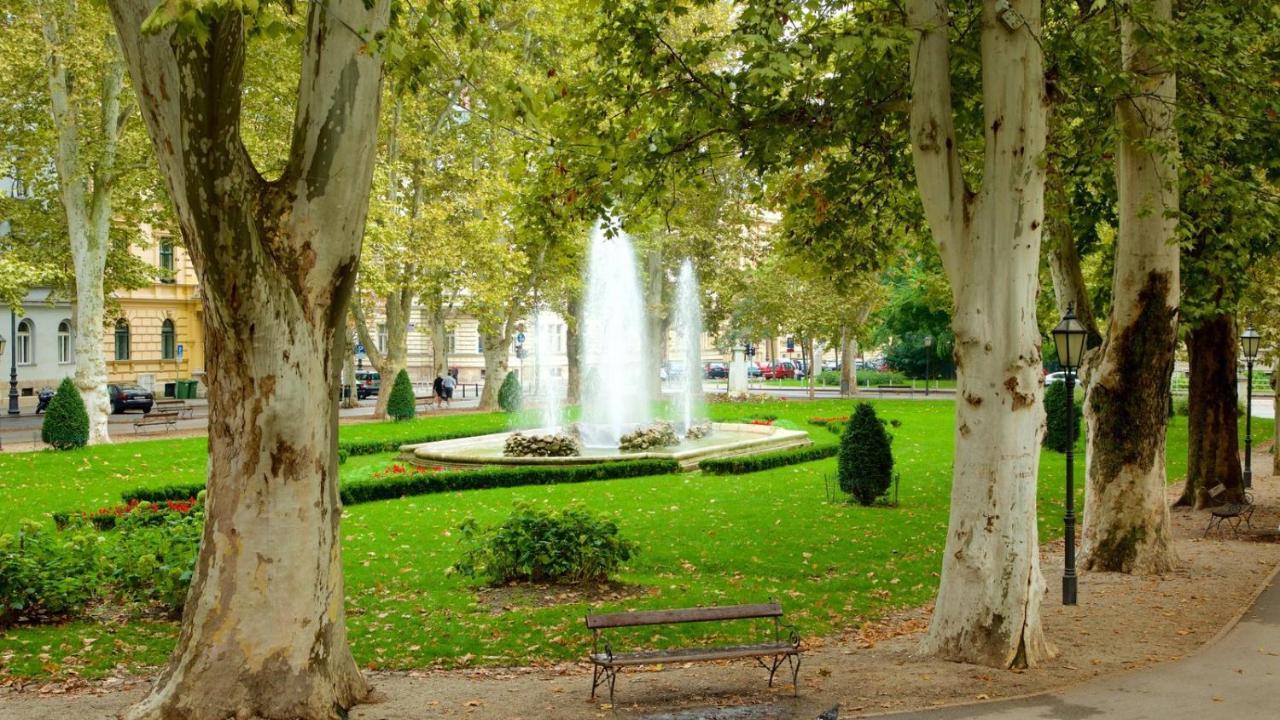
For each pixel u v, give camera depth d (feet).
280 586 24.16
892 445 95.09
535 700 26.55
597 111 41.52
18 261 90.43
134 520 40.37
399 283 114.62
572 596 38.22
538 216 43.62
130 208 103.60
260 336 23.52
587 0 40.73
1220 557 48.01
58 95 85.10
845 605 37.99
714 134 41.83
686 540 49.32
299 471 24.32
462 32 31.19
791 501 61.67
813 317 143.13
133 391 139.64
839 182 46.16
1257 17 43.62
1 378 144.25
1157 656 30.86
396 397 118.42
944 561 31.42
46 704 25.75
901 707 25.57
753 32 34.42
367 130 24.39
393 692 27.25
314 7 23.82
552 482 69.56
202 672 23.81
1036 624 30.48
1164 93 42.60
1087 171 49.11
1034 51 29.43
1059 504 63.98
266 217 23.72
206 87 21.74
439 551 46.55
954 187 30.48
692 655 26.73
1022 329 30.04
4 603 32.99
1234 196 41.16
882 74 38.99
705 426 93.40
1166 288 44.37
